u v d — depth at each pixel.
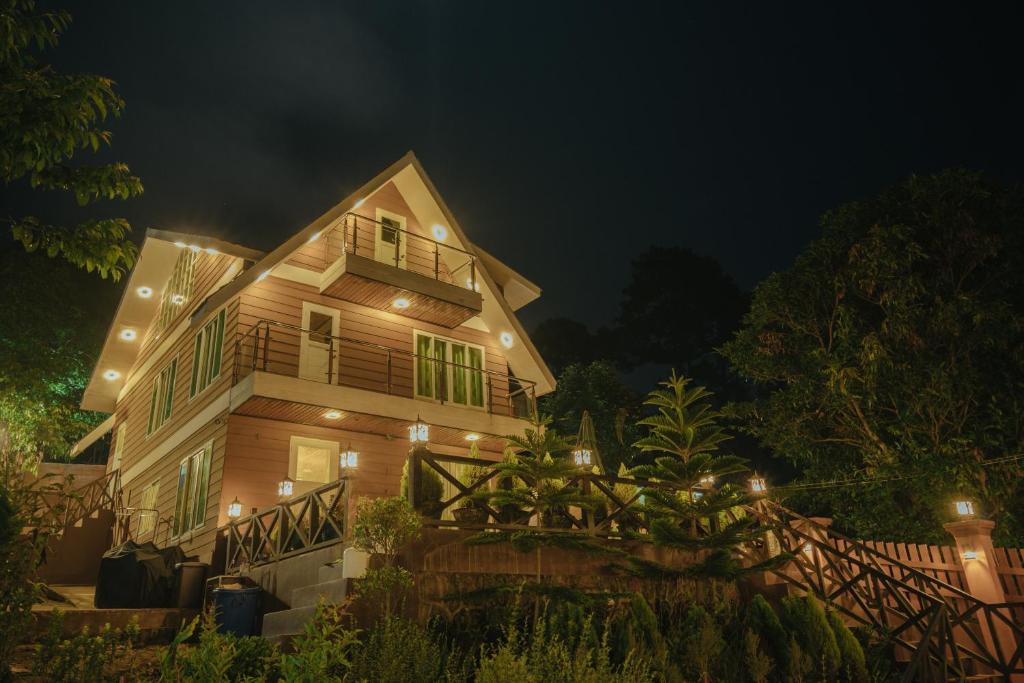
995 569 12.31
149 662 8.01
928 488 16.25
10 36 7.96
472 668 7.70
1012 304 16.80
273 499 14.80
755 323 18.98
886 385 16.83
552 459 9.66
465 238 18.64
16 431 22.62
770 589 10.66
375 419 15.70
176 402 17.86
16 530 5.47
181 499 16.14
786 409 18.69
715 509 10.45
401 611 7.95
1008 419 15.73
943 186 16.91
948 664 10.69
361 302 17.09
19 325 24.89
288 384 14.21
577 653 7.18
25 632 5.44
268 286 15.91
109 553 12.62
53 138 8.32
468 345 19.11
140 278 20.33
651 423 11.28
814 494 19.48
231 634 5.48
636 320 39.28
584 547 9.19
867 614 10.53
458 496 9.35
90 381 22.84
